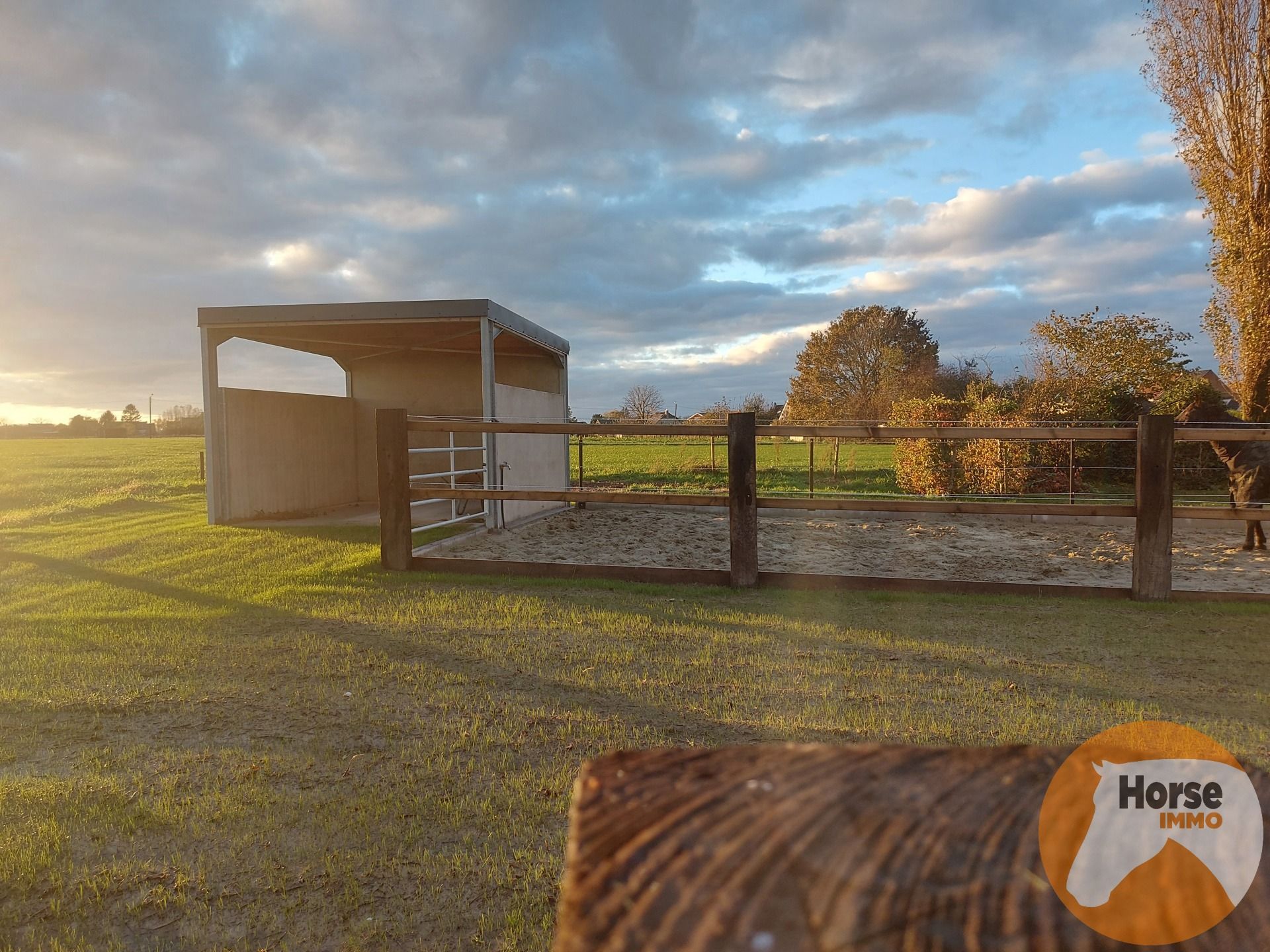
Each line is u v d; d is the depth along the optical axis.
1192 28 12.33
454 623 5.16
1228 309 12.76
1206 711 3.55
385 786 2.80
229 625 5.09
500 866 2.30
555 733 3.29
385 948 1.95
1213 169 12.50
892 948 0.48
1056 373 15.86
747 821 0.58
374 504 13.35
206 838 2.45
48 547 8.37
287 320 9.77
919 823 0.58
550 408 12.12
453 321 9.52
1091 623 5.25
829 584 6.38
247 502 10.77
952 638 4.86
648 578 6.71
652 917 0.50
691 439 32.19
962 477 13.41
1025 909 0.52
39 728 3.38
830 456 21.20
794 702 3.67
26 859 2.31
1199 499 12.85
